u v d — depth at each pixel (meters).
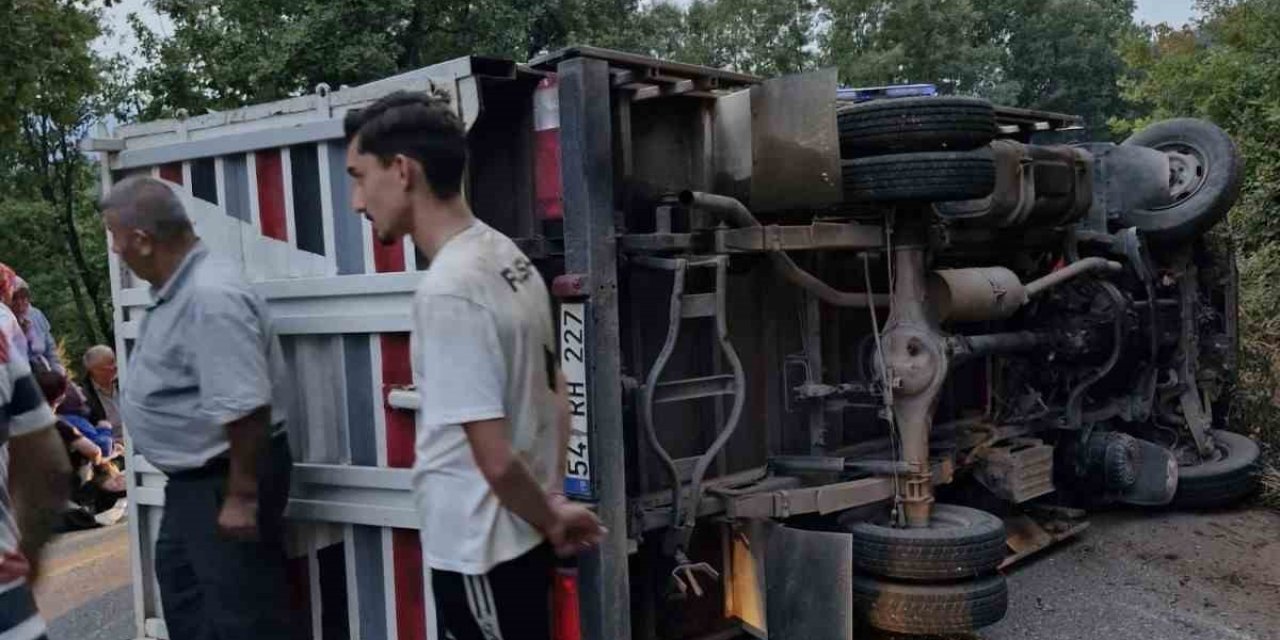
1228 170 6.62
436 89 3.43
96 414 8.33
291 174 3.76
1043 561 5.77
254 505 3.30
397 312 3.53
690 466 4.21
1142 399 6.56
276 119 3.77
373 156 2.53
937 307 4.75
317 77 19.55
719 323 4.01
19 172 23.56
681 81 3.99
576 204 3.55
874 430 5.33
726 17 37.91
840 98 5.18
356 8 19.52
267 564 3.45
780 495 4.20
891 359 4.63
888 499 4.61
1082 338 5.83
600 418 3.55
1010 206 5.13
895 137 4.30
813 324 4.66
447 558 2.50
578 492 3.53
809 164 4.11
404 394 3.53
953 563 4.29
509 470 2.35
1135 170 6.71
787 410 4.71
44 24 14.28
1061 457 6.36
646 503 3.98
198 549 3.38
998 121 6.01
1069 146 6.17
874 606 4.39
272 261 3.83
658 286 4.12
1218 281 7.40
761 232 4.11
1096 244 6.36
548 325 2.62
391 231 2.59
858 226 4.54
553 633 3.59
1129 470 6.14
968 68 35.62
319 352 3.74
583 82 3.53
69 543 7.00
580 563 3.56
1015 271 6.09
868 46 36.12
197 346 3.27
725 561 4.37
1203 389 7.23
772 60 37.19
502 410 2.39
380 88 3.54
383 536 3.68
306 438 3.77
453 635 2.58
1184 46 16.44
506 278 2.47
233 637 3.36
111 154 4.16
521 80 3.69
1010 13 47.47
